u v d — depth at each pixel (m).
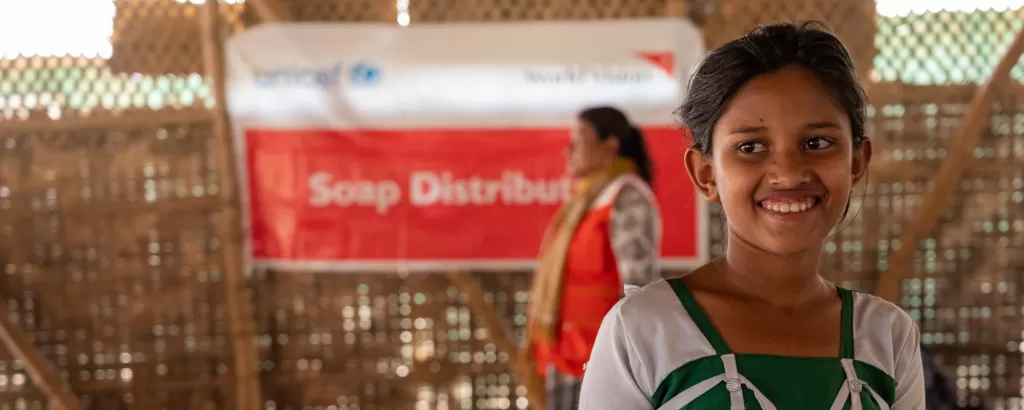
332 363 2.67
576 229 2.08
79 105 2.55
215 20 2.48
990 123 2.49
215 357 2.68
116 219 2.61
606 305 2.01
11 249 2.62
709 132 0.82
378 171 2.53
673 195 2.48
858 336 0.83
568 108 2.49
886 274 2.55
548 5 2.52
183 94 2.54
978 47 2.47
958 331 2.59
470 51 2.48
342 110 2.51
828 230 0.79
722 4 2.51
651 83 2.47
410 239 2.55
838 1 2.49
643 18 2.48
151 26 2.53
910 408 0.88
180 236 2.62
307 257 2.58
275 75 2.50
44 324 2.65
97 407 2.69
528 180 2.52
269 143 2.53
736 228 0.82
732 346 0.79
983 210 2.54
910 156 2.52
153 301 2.65
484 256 2.55
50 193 2.60
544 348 2.20
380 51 2.49
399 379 2.66
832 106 0.76
